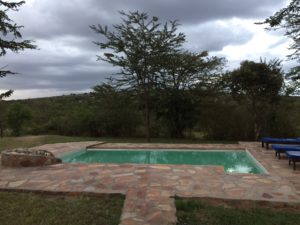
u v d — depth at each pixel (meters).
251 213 4.83
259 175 7.19
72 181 6.56
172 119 19.00
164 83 17.86
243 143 14.37
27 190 5.96
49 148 12.86
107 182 6.45
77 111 22.06
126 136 21.08
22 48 11.92
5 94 13.52
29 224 4.40
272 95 16.41
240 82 16.44
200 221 4.49
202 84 17.81
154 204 5.03
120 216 4.64
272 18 6.86
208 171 7.55
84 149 13.38
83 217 4.64
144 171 7.55
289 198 5.35
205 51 18.03
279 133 17.41
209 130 18.83
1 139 16.44
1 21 11.15
